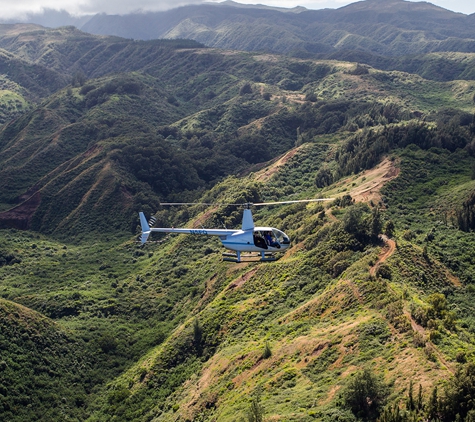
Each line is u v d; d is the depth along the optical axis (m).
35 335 79.69
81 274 120.94
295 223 100.06
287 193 136.50
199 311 86.69
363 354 46.47
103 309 98.62
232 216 127.38
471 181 98.00
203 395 57.66
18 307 83.19
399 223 85.06
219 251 115.12
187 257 119.50
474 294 62.81
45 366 75.62
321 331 55.00
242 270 90.56
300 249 84.50
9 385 69.31
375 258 66.88
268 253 52.22
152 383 70.06
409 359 42.25
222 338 69.88
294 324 60.72
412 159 111.38
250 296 77.56
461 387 34.72
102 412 69.62
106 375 79.69
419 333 45.03
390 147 121.56
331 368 47.41
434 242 76.69
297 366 50.72
